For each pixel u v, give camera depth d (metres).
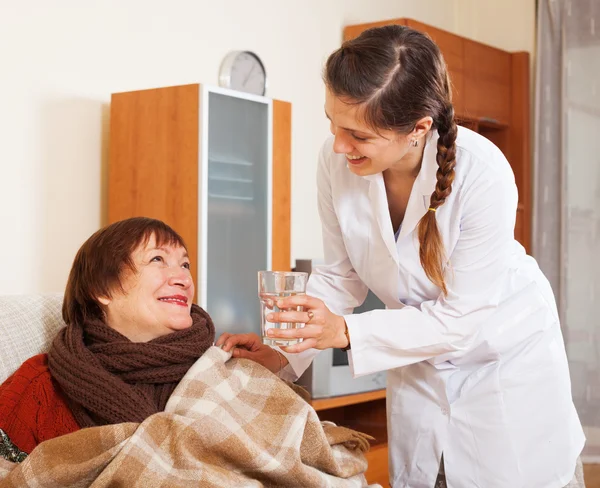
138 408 1.52
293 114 3.92
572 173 4.48
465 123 4.48
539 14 4.60
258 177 3.10
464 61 4.48
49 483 1.35
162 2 3.27
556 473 1.79
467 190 1.60
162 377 1.60
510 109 4.87
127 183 2.97
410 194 1.67
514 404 1.76
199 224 2.82
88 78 3.00
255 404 1.58
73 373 1.54
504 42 5.06
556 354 1.81
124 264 1.64
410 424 1.83
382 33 1.46
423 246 1.63
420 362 1.81
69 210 2.96
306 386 3.23
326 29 4.12
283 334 1.45
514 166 4.87
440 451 1.79
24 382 1.56
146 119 2.93
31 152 2.82
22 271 2.81
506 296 1.77
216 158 2.90
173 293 1.67
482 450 1.76
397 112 1.43
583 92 4.47
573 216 4.47
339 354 3.32
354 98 1.41
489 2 5.11
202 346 1.65
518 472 1.76
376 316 1.62
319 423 1.55
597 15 4.45
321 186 1.84
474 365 1.79
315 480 1.48
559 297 4.50
